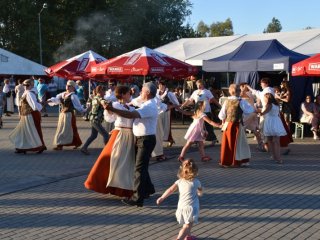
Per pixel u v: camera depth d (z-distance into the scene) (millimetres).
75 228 6145
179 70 14844
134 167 7363
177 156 11711
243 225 6262
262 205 7207
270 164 10562
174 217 6637
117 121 7457
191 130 10703
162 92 12977
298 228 6129
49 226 6230
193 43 23812
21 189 8289
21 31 47562
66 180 9031
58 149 12805
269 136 10711
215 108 17250
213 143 13586
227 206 7152
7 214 6785
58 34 49438
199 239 5723
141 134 7070
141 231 6031
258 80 17656
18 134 12125
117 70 14617
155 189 8250
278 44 16875
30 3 47750
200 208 7039
